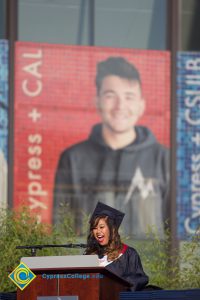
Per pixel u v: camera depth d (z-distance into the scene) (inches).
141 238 942.4
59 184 936.9
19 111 936.9
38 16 953.5
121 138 956.6
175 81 973.2
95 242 562.6
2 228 729.0
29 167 933.2
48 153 939.3
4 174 925.8
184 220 958.4
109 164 951.0
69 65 954.7
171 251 870.4
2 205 911.7
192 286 737.0
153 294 512.4
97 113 955.3
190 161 968.3
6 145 929.5
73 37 960.3
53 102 946.7
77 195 940.0
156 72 971.9
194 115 973.2
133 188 952.3
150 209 953.5
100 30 965.8
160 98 969.5
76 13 962.1
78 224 932.6
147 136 962.1
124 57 967.6
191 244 760.3
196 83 977.5
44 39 952.3
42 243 733.9
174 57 975.6
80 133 949.8
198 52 981.2
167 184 960.9
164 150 964.0
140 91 965.8
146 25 976.3
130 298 505.0
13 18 946.1
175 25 978.7
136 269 560.7
